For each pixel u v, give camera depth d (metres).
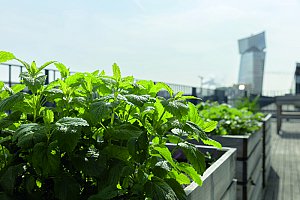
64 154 1.27
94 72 1.63
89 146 1.33
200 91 10.42
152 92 1.58
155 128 1.40
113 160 1.28
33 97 1.38
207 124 1.69
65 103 1.36
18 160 1.29
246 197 3.44
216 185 1.99
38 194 1.21
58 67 1.53
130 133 1.30
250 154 3.71
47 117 1.26
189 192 1.47
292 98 13.21
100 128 1.41
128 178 1.27
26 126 1.22
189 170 1.46
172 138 1.51
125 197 1.26
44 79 1.36
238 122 4.38
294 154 8.59
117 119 1.44
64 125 1.15
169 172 1.45
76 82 1.42
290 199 4.86
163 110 1.43
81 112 1.42
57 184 1.16
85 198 1.26
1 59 1.41
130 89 1.50
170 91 1.54
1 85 1.54
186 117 1.60
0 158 1.36
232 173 2.57
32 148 1.21
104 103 1.24
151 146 1.36
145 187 1.20
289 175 6.31
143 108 1.44
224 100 12.85
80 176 1.29
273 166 7.14
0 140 1.32
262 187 5.25
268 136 6.33
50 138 1.20
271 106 20.17
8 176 1.17
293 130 14.69
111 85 1.46
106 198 1.12
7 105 1.22
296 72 20.20
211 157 2.77
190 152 1.33
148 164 1.36
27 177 1.19
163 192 1.19
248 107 8.41
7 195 1.14
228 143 3.51
